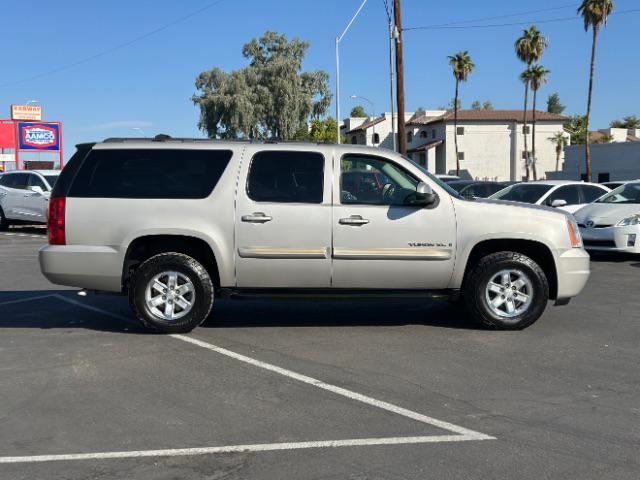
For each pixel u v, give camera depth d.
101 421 4.75
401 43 24.38
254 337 7.11
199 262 7.34
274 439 4.42
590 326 7.64
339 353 6.50
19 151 39.56
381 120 75.44
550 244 7.23
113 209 7.06
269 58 54.34
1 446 4.34
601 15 43.25
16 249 16.14
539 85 59.00
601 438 4.42
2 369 5.99
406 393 5.32
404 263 7.11
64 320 7.98
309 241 7.05
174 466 4.03
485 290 7.26
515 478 3.85
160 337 7.11
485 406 5.03
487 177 68.56
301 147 7.21
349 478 3.86
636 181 14.20
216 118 51.28
